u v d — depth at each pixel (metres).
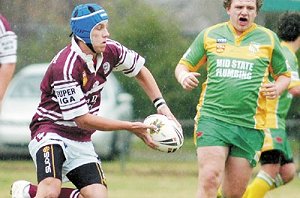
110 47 19.11
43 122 19.23
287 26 25.09
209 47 21.17
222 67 20.94
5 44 17.83
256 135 21.06
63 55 18.67
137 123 18.80
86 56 18.53
